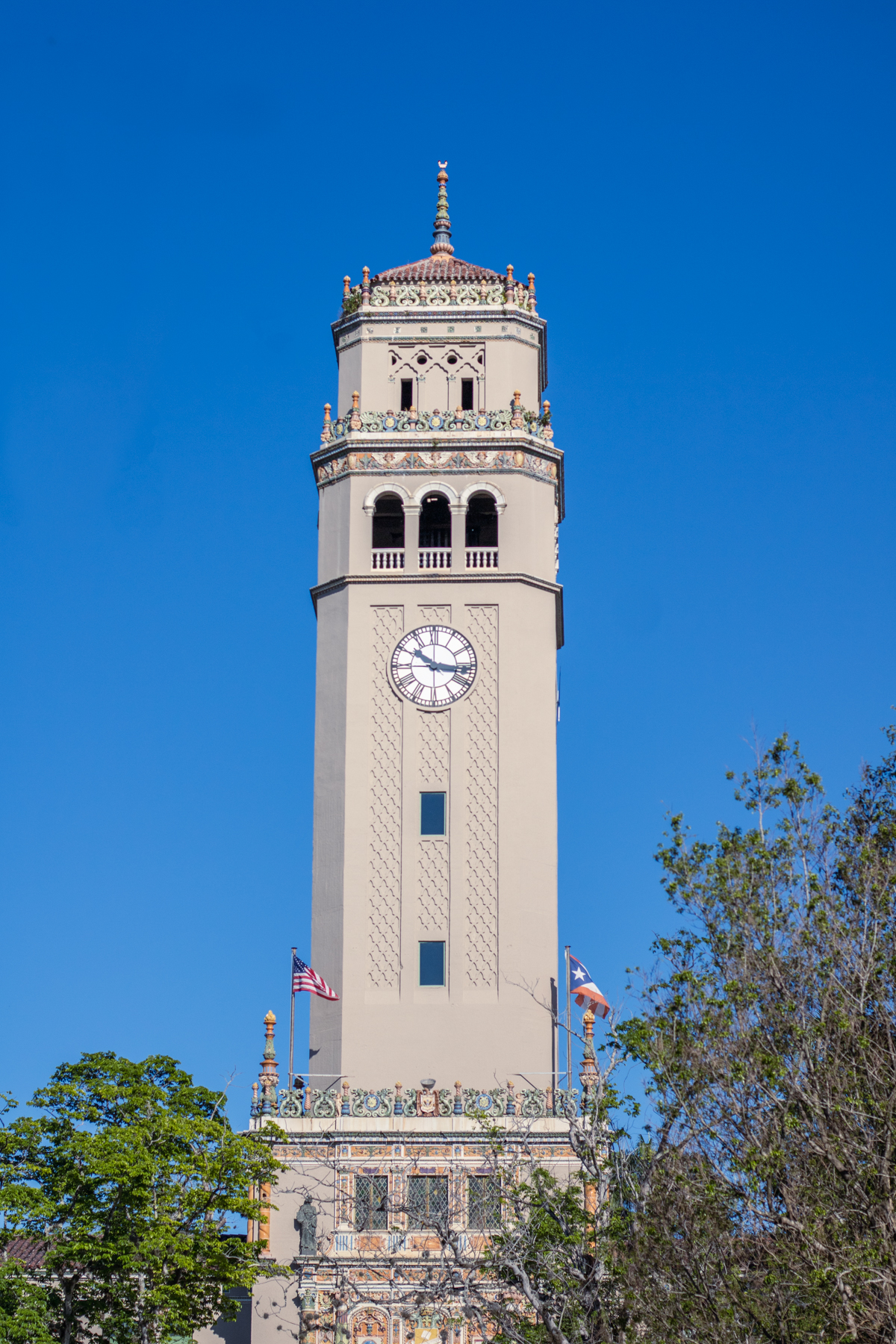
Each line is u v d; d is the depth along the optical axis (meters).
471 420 81.94
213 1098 67.19
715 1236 45.88
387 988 74.94
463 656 79.12
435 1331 67.81
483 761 77.81
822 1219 43.53
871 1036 46.97
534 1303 49.00
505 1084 73.25
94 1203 63.00
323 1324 68.12
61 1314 63.03
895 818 52.47
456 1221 70.00
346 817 77.25
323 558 81.25
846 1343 42.31
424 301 84.44
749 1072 46.94
